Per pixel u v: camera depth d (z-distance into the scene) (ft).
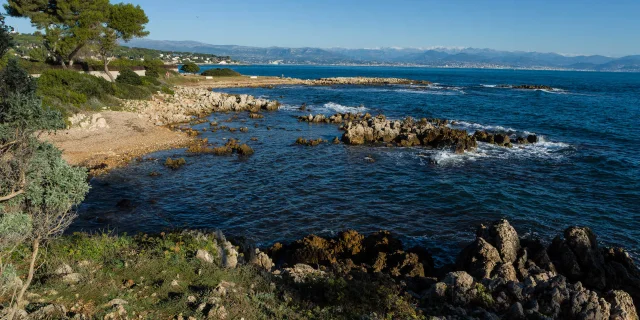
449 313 36.63
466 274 42.60
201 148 112.27
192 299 31.19
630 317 40.34
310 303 35.04
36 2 179.63
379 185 88.43
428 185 88.33
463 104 232.12
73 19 189.98
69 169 29.63
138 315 28.48
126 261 37.09
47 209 28.91
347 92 301.43
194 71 400.26
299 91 304.91
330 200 79.30
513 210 75.25
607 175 95.91
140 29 210.59
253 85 342.64
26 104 28.81
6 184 27.76
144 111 157.69
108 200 74.74
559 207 76.64
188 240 45.37
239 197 79.46
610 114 194.59
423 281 47.98
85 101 136.46
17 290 28.73
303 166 101.71
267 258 50.24
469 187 87.04
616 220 70.95
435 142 126.41
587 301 37.55
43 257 36.35
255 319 30.04
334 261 53.16
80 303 29.04
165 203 75.05
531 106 224.94
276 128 151.84
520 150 120.16
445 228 67.92
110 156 101.24
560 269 51.96
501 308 38.29
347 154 114.73
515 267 51.19
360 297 36.70
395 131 133.39
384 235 59.88
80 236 45.73
